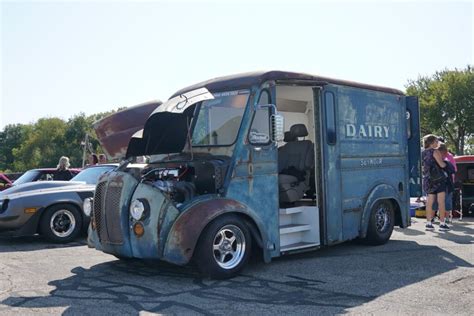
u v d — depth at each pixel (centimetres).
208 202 615
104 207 665
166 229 604
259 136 679
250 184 662
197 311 494
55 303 529
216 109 700
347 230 793
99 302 531
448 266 683
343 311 487
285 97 874
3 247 920
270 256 675
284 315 477
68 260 773
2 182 1630
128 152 726
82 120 8675
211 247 609
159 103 894
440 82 4494
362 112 838
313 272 655
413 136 952
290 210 743
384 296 538
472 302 513
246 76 699
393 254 777
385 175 878
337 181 779
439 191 1027
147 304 521
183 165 666
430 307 497
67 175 1252
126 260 757
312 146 833
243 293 558
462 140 4419
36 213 940
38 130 8975
